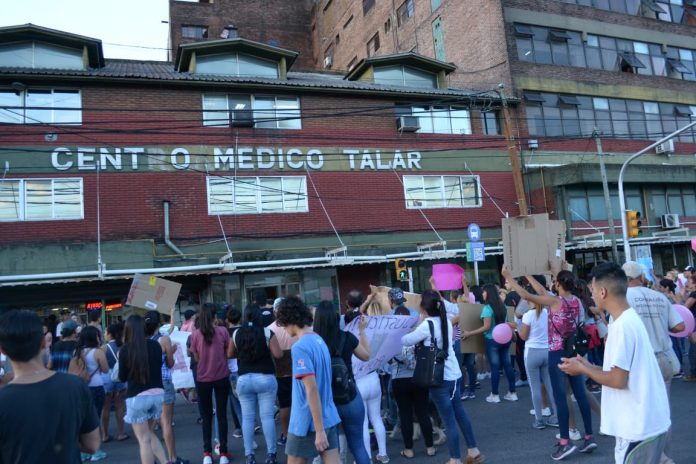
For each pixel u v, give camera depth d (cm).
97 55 1892
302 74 2669
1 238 1603
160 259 1698
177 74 1930
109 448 860
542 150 2412
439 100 2212
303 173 1977
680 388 969
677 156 2784
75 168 1705
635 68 2767
